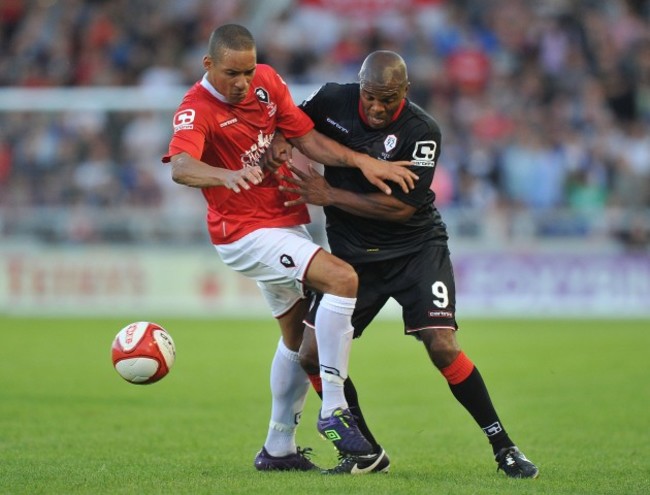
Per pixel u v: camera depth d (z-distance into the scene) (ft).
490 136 233.14
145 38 260.62
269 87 72.13
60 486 64.95
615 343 162.40
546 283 211.82
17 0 270.05
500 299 212.84
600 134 233.76
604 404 107.86
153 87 247.91
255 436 90.33
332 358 69.62
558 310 211.82
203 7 265.75
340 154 72.13
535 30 256.93
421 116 72.28
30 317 207.51
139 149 217.97
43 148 217.97
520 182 221.66
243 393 117.50
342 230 74.59
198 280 214.90
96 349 157.17
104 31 261.24
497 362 141.79
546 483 67.10
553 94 243.81
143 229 215.92
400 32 256.93
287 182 72.13
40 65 258.57
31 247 216.33
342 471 71.05
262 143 72.28
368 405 109.70
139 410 105.19
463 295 213.25
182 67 255.50
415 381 127.65
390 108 69.62
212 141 71.10
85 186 216.95
